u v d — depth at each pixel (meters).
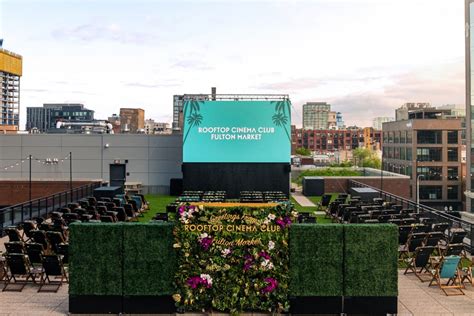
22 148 35.28
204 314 11.46
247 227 11.41
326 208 26.62
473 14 61.75
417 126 92.25
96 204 22.56
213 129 31.78
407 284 13.51
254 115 31.77
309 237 11.35
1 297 12.43
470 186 62.94
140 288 11.40
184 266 11.41
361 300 11.34
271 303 11.43
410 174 93.38
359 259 11.31
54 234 15.03
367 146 194.38
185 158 31.83
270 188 31.77
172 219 11.88
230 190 31.84
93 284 11.36
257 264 11.42
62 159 35.28
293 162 70.06
